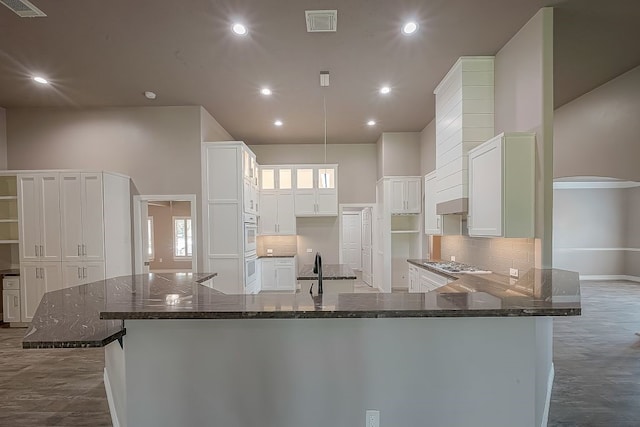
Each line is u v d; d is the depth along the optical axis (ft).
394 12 8.75
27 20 8.96
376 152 22.80
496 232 9.28
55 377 9.29
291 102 15.25
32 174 14.02
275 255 21.58
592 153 14.07
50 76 12.48
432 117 17.43
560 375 9.27
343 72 12.25
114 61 11.37
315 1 8.31
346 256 29.91
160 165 15.84
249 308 5.25
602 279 25.00
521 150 9.01
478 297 5.85
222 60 11.33
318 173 21.94
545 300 5.56
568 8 8.57
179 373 5.56
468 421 5.49
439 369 5.50
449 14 8.84
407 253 21.48
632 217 24.53
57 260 13.97
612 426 6.98
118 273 14.85
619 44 10.41
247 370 5.56
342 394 5.52
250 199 17.76
